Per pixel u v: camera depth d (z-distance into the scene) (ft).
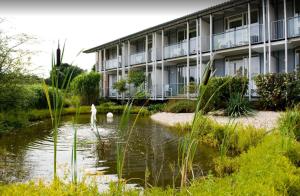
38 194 10.21
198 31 77.15
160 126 47.39
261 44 58.85
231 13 70.18
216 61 73.87
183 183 11.98
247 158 17.38
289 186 11.94
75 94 16.06
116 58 106.11
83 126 49.85
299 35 53.62
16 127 45.88
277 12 61.41
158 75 89.25
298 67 58.44
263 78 52.01
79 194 10.43
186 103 64.44
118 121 58.70
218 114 46.83
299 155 16.94
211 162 22.66
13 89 45.93
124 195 11.35
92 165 22.66
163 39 82.38
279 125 25.16
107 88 109.70
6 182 18.35
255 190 10.53
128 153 26.66
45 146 31.14
